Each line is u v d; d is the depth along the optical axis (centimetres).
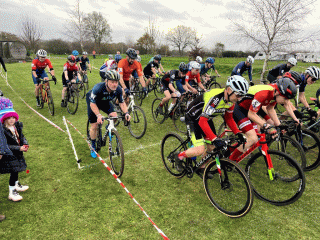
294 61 515
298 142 319
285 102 273
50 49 4806
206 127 236
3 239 207
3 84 1014
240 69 655
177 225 229
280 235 218
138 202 263
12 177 253
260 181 305
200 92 541
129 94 488
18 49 2295
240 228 227
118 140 302
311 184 304
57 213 242
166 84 502
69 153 384
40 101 665
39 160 357
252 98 270
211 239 212
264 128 256
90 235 214
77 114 612
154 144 431
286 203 254
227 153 296
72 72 636
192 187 297
